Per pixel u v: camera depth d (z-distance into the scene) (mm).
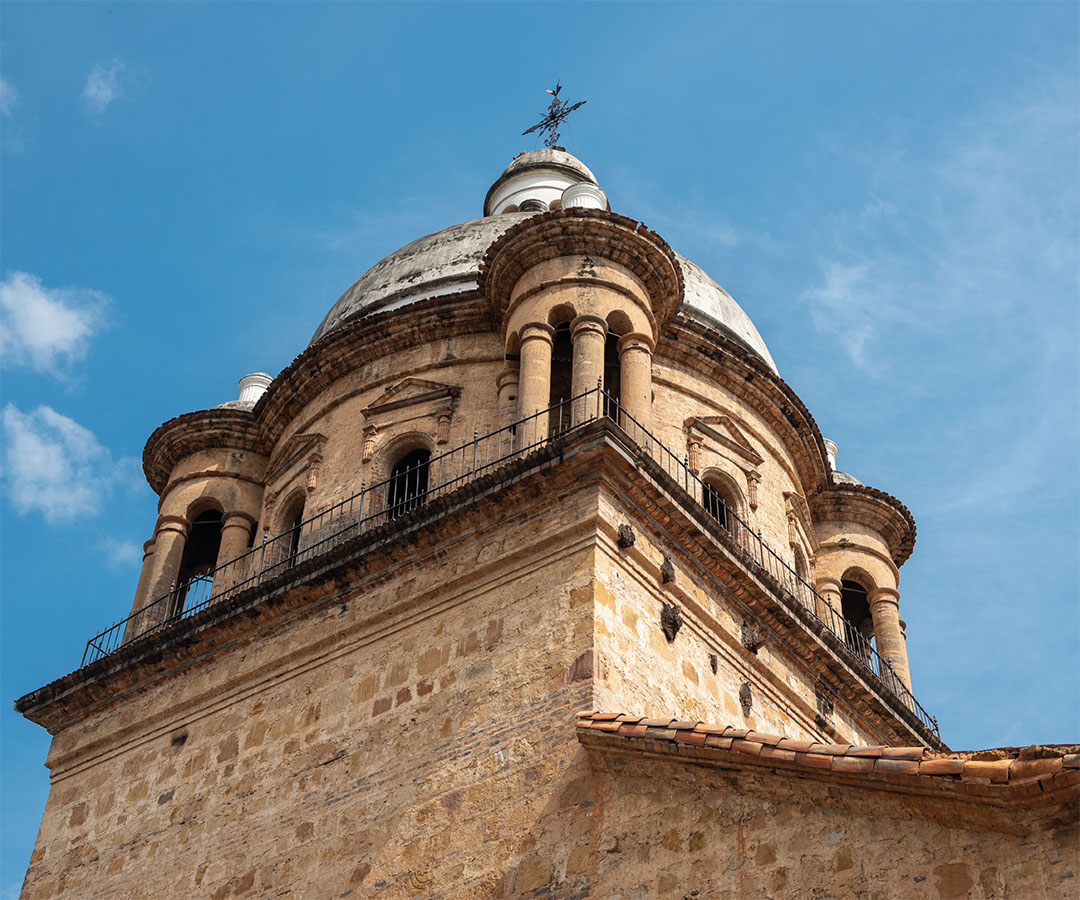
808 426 31594
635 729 18484
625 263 27438
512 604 21625
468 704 21031
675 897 17203
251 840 22141
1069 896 14367
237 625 24969
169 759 24609
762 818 17125
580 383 25219
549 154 40250
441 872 19531
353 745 22031
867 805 16297
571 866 18328
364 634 23312
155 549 30438
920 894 15344
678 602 22703
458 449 25109
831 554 33875
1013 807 14914
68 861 24609
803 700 24969
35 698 27188
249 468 31453
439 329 29250
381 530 23656
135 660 26000
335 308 33656
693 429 28562
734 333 32094
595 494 21734
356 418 28922
